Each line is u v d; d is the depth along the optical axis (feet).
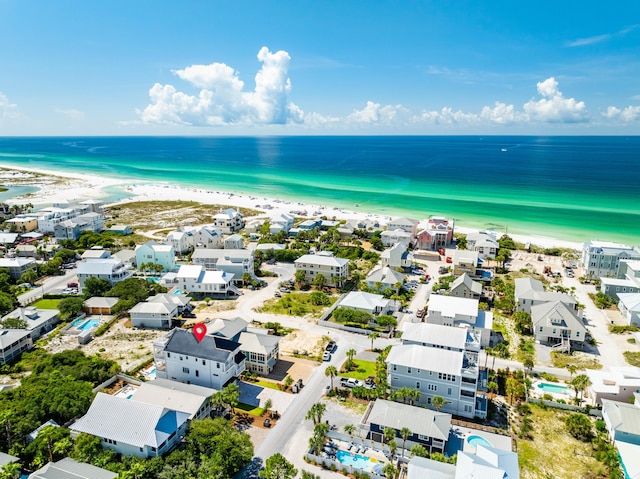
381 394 260.83
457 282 417.90
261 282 474.49
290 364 308.40
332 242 623.77
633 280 431.02
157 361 289.94
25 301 412.98
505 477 178.60
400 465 213.25
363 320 364.38
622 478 201.26
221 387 267.39
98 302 392.06
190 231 601.21
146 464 193.57
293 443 228.84
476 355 276.82
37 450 204.95
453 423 245.04
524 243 637.30
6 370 296.92
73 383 252.01
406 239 597.52
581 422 238.48
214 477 187.62
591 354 329.52
